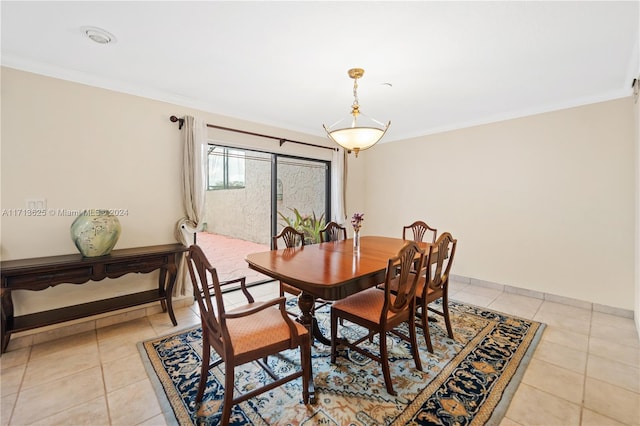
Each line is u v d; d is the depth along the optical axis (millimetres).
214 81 2629
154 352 2152
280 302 1522
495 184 3650
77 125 2469
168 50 2082
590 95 2920
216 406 1595
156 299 2621
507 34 1859
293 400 1648
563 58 2174
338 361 2053
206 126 3166
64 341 2314
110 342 2303
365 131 2367
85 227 2248
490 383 1788
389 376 1701
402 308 1856
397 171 4723
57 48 2053
